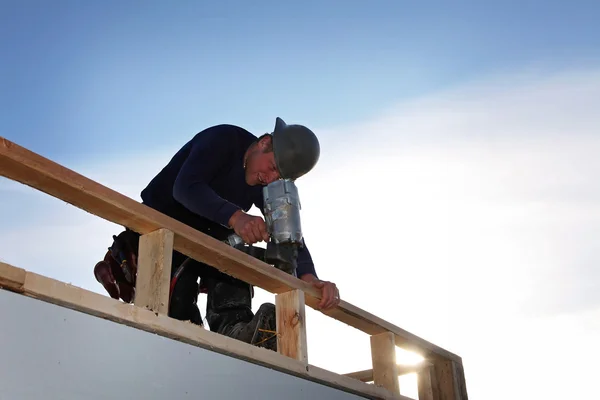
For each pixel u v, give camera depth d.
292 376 2.77
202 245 2.55
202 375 2.37
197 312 3.29
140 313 2.24
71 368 1.99
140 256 2.46
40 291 1.98
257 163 3.31
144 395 2.15
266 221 3.02
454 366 3.98
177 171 3.33
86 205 2.30
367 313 3.34
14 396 1.84
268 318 2.96
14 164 2.09
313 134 3.34
